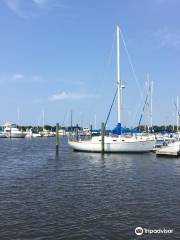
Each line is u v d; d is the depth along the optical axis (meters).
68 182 29.84
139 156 53.00
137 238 15.78
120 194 24.36
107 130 60.28
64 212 19.73
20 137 164.75
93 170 37.97
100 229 16.89
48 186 27.92
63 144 103.62
